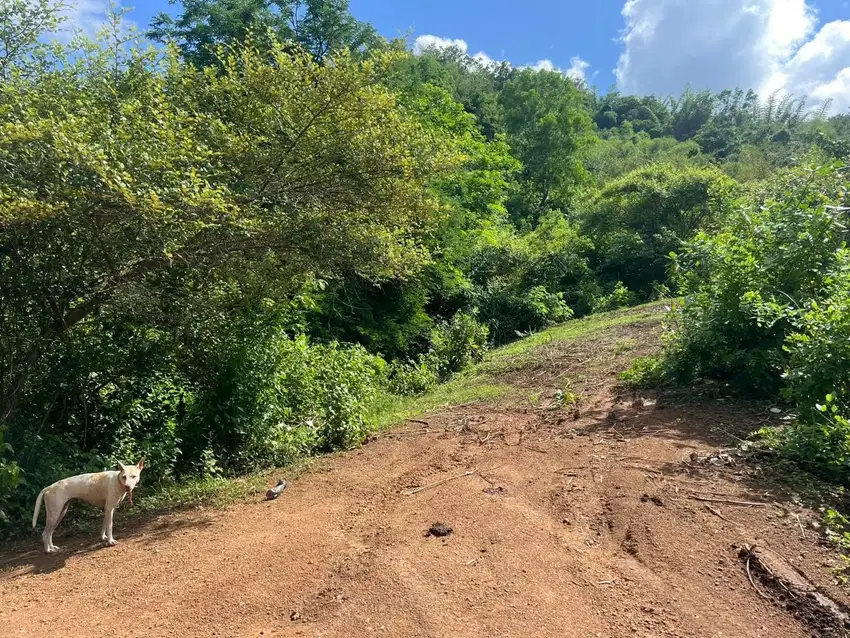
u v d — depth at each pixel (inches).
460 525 162.6
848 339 178.7
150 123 212.4
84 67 259.6
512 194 1520.7
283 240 247.4
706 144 2615.7
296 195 261.0
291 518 184.7
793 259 241.8
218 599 131.5
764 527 145.6
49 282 228.8
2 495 187.3
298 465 258.1
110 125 231.6
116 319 258.7
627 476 186.7
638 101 3710.6
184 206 200.2
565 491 181.8
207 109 273.0
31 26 246.7
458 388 433.7
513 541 150.5
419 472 220.4
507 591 127.3
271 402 291.0
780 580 123.2
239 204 238.1
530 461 215.3
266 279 263.3
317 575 140.3
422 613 120.0
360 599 126.7
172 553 161.8
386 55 267.3
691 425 227.8
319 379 320.2
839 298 196.1
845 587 119.6
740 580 126.0
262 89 260.7
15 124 188.4
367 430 305.0
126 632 120.0
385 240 272.4
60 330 239.8
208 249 228.7
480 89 1961.1
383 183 267.1
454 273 780.6
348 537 163.3
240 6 768.3
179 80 273.7
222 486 230.4
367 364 418.6
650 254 1002.7
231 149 240.7
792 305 236.4
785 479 169.0
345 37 877.2
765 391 244.5
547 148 1556.3
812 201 274.2
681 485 174.6
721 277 262.2
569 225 1236.5
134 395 283.6
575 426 255.3
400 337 652.7
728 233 284.8
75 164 188.5
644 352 406.6
